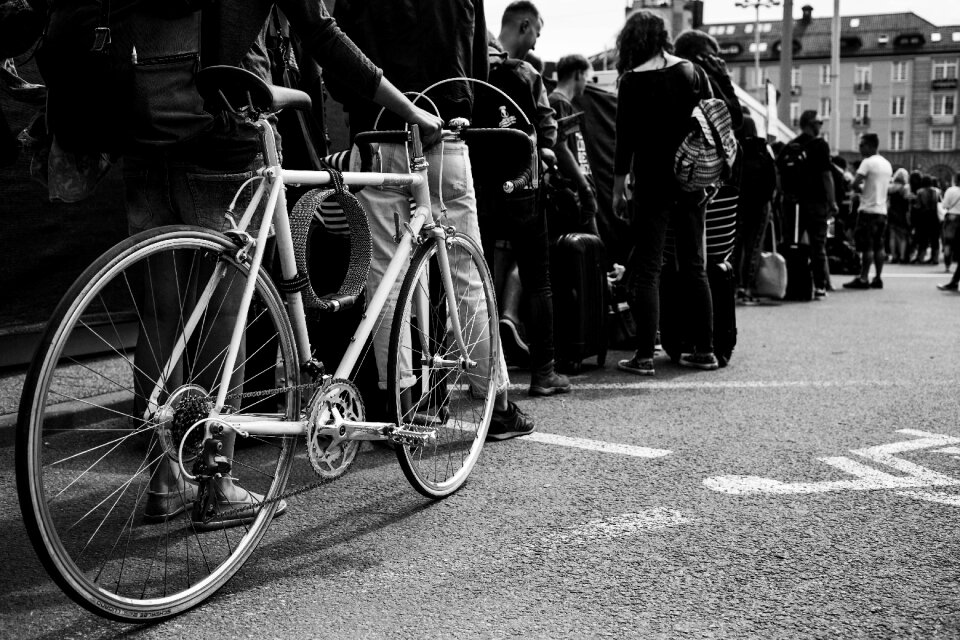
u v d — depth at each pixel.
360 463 3.81
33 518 2.14
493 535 2.98
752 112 12.12
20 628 2.36
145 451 2.96
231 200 2.94
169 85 2.67
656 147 5.64
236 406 2.69
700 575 2.65
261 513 2.70
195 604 2.47
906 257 21.69
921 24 104.31
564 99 6.70
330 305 2.88
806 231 11.20
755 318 9.02
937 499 3.30
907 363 6.25
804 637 2.27
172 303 2.67
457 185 3.78
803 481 3.52
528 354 5.91
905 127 103.25
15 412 4.38
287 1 2.84
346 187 3.01
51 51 2.58
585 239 5.79
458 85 3.91
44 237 5.31
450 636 2.30
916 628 2.32
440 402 3.55
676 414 4.70
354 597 2.53
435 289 3.56
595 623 2.36
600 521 3.09
